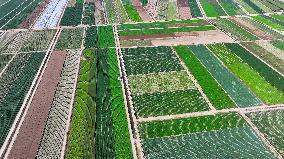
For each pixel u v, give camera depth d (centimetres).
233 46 4900
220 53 4703
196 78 4103
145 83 4000
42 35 5353
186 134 3206
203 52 4728
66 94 3834
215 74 4194
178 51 4747
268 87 3931
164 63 4434
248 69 4312
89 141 3120
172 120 3381
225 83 4003
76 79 4119
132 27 5584
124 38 5166
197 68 4322
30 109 3603
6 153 3033
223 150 3017
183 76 4147
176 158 2923
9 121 3428
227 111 3519
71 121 3391
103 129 3259
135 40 5094
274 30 5478
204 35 5269
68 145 3089
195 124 3331
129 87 3925
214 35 5272
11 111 3575
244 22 5797
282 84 3991
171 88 3903
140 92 3828
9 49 4906
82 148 3042
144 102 3650
